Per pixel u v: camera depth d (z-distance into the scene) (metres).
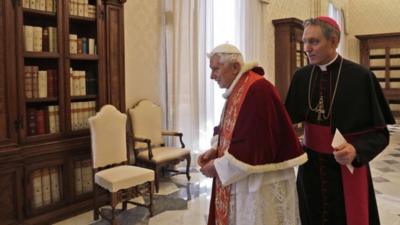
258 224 1.67
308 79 2.06
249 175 1.70
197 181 4.71
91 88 3.82
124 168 3.57
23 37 3.14
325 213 1.94
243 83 1.75
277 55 7.63
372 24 11.79
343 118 1.89
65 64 3.46
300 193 2.02
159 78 4.96
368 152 1.79
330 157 1.92
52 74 3.43
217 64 1.79
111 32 3.86
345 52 11.80
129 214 3.61
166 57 4.99
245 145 1.63
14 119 3.09
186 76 5.14
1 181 3.01
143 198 4.06
